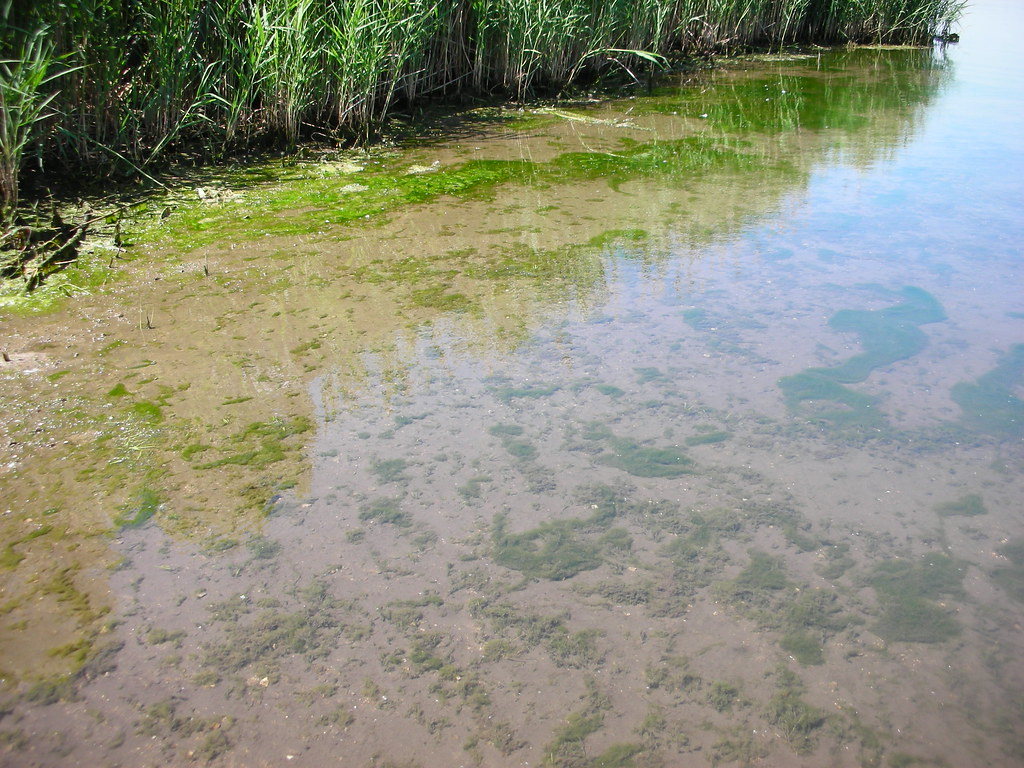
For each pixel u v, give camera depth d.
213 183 4.72
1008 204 4.65
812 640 1.93
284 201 4.54
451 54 6.78
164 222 4.15
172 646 1.88
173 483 2.37
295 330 3.19
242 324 3.22
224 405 2.72
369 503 2.33
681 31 9.09
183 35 4.66
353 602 2.01
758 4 9.71
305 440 2.58
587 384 2.92
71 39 4.23
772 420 2.73
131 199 4.38
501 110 6.78
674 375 2.97
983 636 1.94
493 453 2.56
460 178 5.02
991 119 6.68
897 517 2.31
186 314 3.28
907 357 3.08
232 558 2.12
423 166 5.24
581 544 2.22
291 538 2.20
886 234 4.22
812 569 2.14
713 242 4.13
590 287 3.62
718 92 7.73
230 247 3.91
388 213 4.43
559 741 1.69
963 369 2.99
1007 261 3.88
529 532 2.26
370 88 5.56
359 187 4.81
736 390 2.89
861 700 1.79
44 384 2.79
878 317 3.36
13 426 2.58
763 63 9.38
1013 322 3.31
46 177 4.38
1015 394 2.84
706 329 3.28
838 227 4.32
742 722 1.74
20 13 4.02
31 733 1.67
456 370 2.97
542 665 1.86
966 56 9.97
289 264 3.76
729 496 2.40
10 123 3.88
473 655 1.88
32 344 3.03
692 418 2.74
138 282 3.52
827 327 3.29
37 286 3.42
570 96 7.27
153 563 2.10
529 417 2.73
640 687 1.81
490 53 6.99
